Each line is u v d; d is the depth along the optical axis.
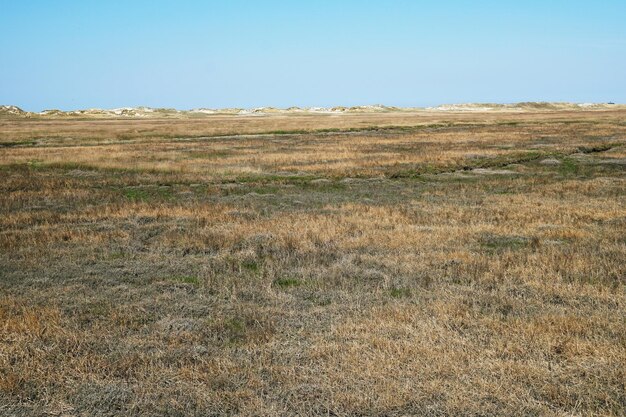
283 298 10.15
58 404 6.48
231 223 17.03
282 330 8.64
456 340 7.98
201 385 6.86
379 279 11.30
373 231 15.55
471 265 11.93
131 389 6.81
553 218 17.36
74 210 19.42
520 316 9.05
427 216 17.80
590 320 8.64
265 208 20.00
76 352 7.81
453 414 6.16
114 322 8.95
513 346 7.74
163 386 6.87
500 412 6.20
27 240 14.62
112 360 7.55
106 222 17.33
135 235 15.43
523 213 18.22
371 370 7.11
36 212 18.92
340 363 7.34
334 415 6.26
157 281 11.28
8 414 6.30
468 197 22.25
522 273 11.31
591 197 21.77
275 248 13.79
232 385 6.85
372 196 23.08
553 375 6.94
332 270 11.90
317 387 6.75
